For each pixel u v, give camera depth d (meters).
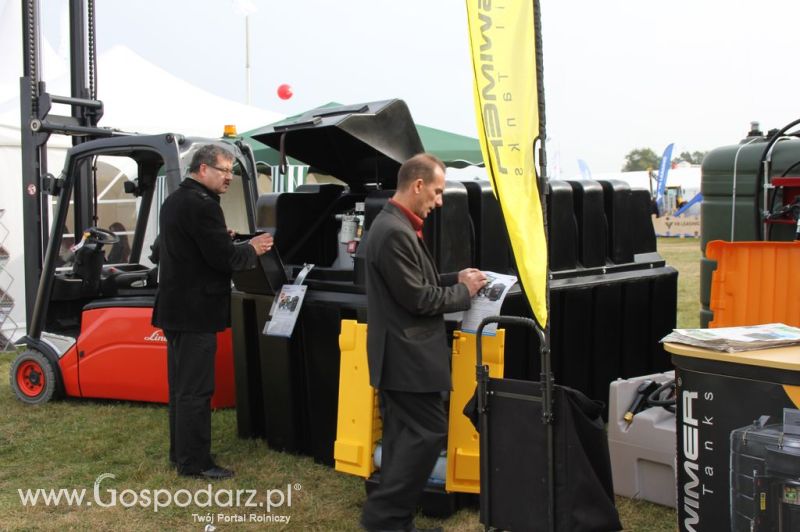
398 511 3.25
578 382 4.60
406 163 3.25
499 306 3.42
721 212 5.61
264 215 4.65
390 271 3.13
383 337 3.20
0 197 8.36
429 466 3.24
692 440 2.78
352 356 3.75
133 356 5.78
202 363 4.19
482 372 3.03
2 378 6.92
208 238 4.00
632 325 4.95
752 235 5.39
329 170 4.79
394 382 3.18
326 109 4.50
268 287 4.40
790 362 2.51
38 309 6.06
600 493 2.88
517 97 2.80
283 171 4.30
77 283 6.20
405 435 3.25
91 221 6.97
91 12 7.04
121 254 8.73
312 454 4.47
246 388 4.78
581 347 4.60
